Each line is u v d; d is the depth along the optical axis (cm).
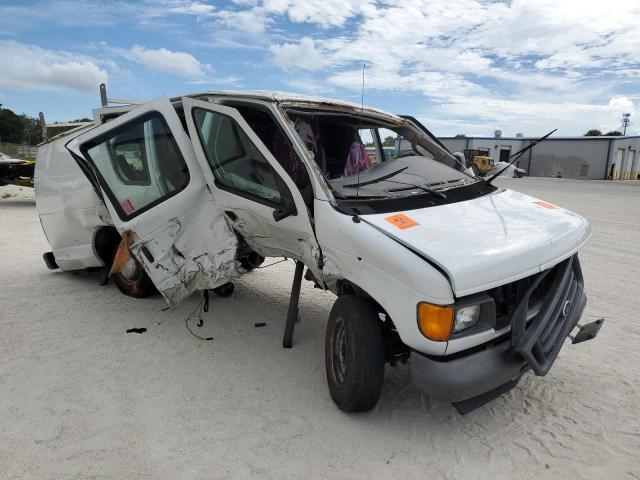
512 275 282
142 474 267
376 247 290
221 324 486
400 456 290
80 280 619
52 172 579
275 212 348
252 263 538
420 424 323
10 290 573
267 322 494
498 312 297
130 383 364
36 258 739
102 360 401
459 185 402
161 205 417
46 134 980
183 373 383
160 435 302
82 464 273
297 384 371
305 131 431
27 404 331
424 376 277
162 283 432
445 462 285
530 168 4941
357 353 308
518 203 384
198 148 406
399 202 346
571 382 382
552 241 316
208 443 296
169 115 411
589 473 278
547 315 306
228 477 267
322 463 281
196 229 417
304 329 479
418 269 270
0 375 370
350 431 312
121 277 557
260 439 301
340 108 416
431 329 267
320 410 336
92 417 318
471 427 321
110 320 488
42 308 515
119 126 440
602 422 329
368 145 498
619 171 4856
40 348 418
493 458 290
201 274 416
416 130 484
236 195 388
